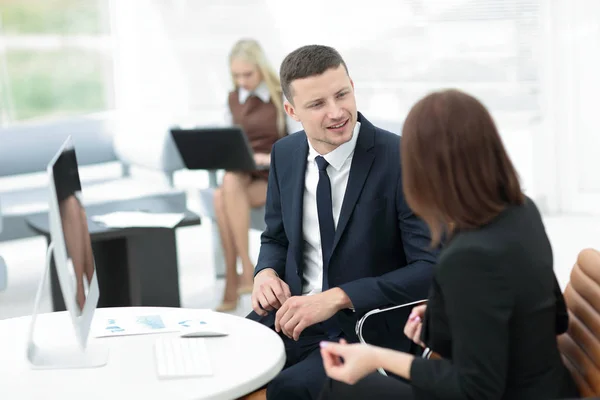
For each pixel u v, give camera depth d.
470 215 2.03
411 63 7.74
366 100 7.92
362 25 7.82
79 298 2.38
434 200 2.04
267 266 3.18
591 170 7.54
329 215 3.00
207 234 7.66
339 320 2.96
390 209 2.95
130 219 4.90
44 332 2.72
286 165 3.17
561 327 2.24
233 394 2.21
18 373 2.36
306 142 3.13
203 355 2.43
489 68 7.54
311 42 7.98
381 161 2.96
